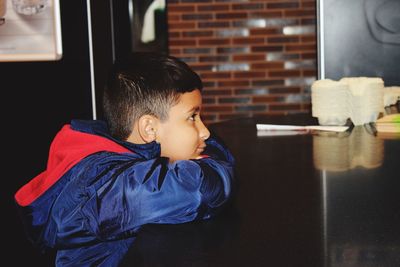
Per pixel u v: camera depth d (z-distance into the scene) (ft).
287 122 6.07
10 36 4.10
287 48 14.56
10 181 4.84
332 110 5.56
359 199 2.88
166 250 2.16
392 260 1.99
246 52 14.66
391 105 6.65
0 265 4.53
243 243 2.22
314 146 4.56
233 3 14.52
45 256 4.55
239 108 14.85
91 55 5.74
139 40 12.55
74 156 2.75
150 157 2.85
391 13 7.71
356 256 2.04
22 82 4.99
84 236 2.62
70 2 5.45
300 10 14.42
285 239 2.25
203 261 2.03
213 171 2.61
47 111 5.25
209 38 14.66
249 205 2.80
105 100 3.08
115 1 7.13
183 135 2.89
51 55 4.10
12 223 4.69
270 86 14.74
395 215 2.57
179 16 14.61
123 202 2.50
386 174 3.47
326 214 2.61
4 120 4.83
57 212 2.64
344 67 7.92
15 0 4.07
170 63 2.96
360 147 4.44
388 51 7.79
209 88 14.85
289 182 3.31
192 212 2.50
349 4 7.80
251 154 4.31
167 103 2.86
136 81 2.92
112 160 2.68
